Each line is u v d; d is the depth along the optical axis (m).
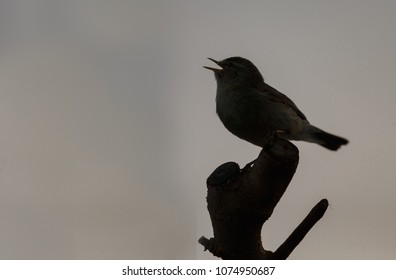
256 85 9.59
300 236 7.94
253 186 6.80
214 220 7.26
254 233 7.32
